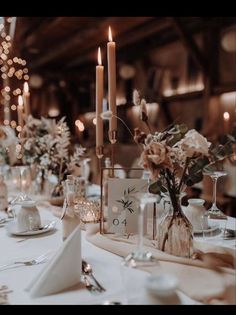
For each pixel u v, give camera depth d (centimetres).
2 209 186
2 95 398
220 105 434
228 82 422
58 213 163
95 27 479
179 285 82
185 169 101
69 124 770
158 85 534
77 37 528
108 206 127
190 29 467
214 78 430
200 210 128
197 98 475
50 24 505
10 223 147
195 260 96
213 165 115
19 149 227
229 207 358
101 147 142
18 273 96
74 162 193
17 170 222
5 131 243
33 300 80
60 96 810
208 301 76
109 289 85
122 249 109
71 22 485
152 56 554
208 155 97
